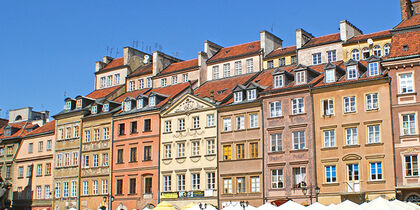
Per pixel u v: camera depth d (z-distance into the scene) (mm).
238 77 70500
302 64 62688
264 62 69688
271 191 56531
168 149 65875
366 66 58156
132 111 70438
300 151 55344
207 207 46594
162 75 77312
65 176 76562
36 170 81938
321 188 53469
